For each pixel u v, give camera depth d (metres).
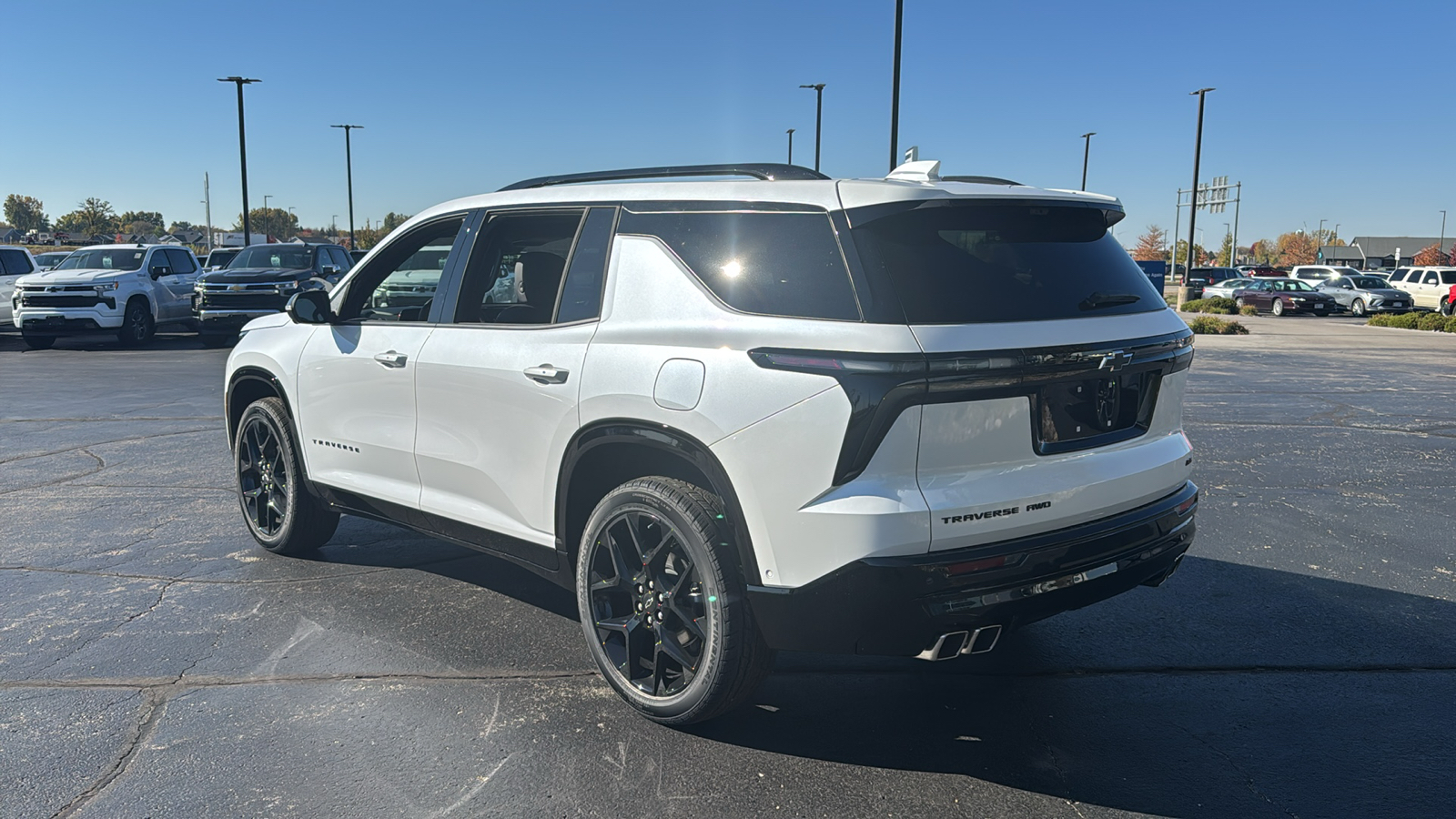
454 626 4.39
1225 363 16.75
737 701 3.37
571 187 3.95
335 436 4.82
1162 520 3.42
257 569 5.17
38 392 12.05
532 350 3.77
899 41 20.00
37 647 4.13
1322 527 6.06
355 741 3.36
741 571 3.20
